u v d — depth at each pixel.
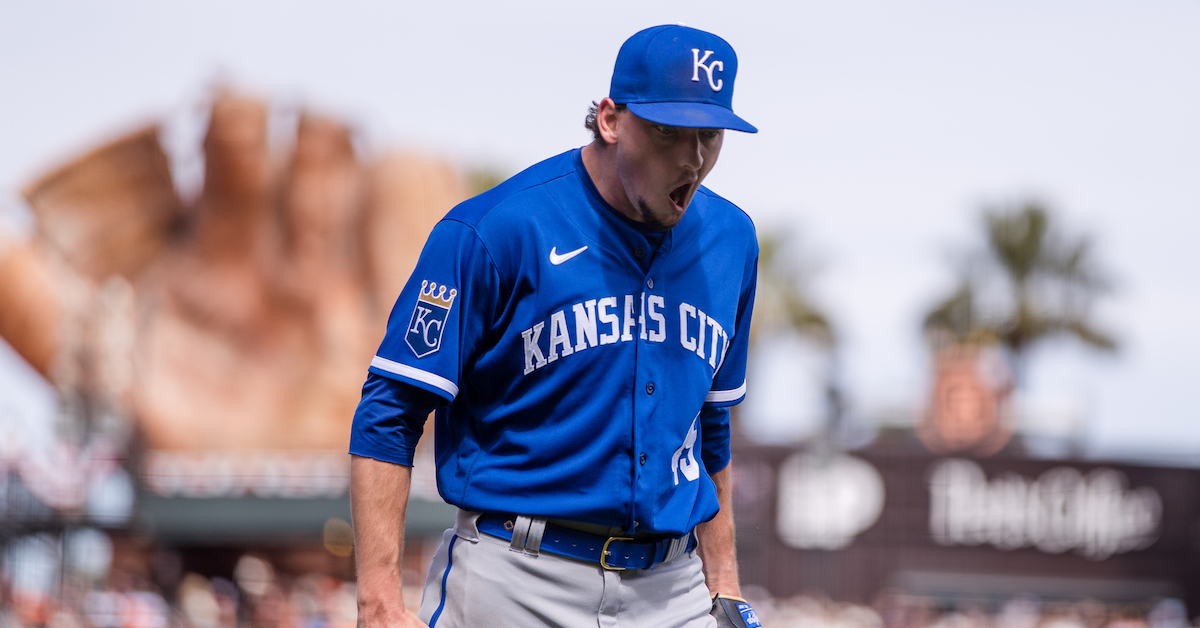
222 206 91.31
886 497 103.94
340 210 94.06
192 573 82.88
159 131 90.62
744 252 10.33
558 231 9.18
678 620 9.90
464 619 9.39
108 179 89.00
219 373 88.81
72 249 88.06
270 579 82.06
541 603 9.23
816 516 103.62
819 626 92.62
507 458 9.34
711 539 11.11
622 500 9.18
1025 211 178.62
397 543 9.13
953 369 110.94
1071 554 103.75
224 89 91.75
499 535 9.37
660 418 9.39
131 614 71.19
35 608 69.00
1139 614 102.25
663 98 8.59
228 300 90.00
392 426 9.11
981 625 98.88
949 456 104.38
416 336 9.09
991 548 103.44
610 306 9.22
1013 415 110.56
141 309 88.50
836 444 104.56
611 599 9.36
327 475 83.31
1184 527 103.44
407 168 96.06
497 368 9.27
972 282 179.00
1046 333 176.75
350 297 93.38
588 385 9.16
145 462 80.94
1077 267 177.50
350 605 78.19
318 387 90.25
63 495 75.00
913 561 103.25
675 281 9.61
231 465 82.25
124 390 85.94
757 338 148.50
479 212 9.23
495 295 9.12
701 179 8.95
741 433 105.69
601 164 9.25
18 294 85.31
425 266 9.27
